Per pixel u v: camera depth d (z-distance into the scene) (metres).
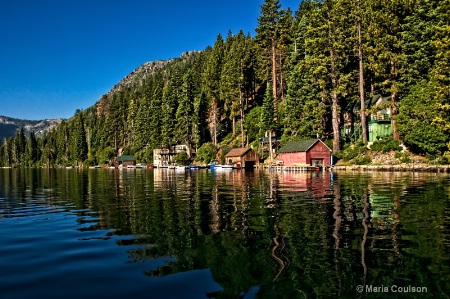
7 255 7.35
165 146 108.94
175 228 9.77
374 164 44.59
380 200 14.52
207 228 9.70
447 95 34.75
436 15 44.53
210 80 104.75
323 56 55.06
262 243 7.99
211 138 100.44
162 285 5.62
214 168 73.56
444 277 5.84
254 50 98.56
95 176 49.00
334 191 18.59
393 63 50.34
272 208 13.04
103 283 5.72
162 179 36.59
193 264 6.62
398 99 50.00
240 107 88.62
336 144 54.41
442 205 12.88
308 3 94.06
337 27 54.62
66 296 5.24
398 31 50.59
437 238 8.15
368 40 51.56
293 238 8.38
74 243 8.30
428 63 45.56
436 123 36.12
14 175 58.91
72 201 16.78
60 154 163.25
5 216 12.48
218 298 5.14
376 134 53.28
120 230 9.66
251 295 5.25
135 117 138.62
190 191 20.94
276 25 77.06
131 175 50.44
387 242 7.88
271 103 66.69
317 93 58.50
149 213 12.47
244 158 68.50
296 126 64.00
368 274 6.01
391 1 50.47
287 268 6.33
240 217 11.27
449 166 33.97
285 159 57.88
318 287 5.51
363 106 51.38
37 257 7.18
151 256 7.15
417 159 41.75
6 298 5.18
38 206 15.16
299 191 19.08
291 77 66.94
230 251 7.41
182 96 102.94
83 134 145.12
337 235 8.59
